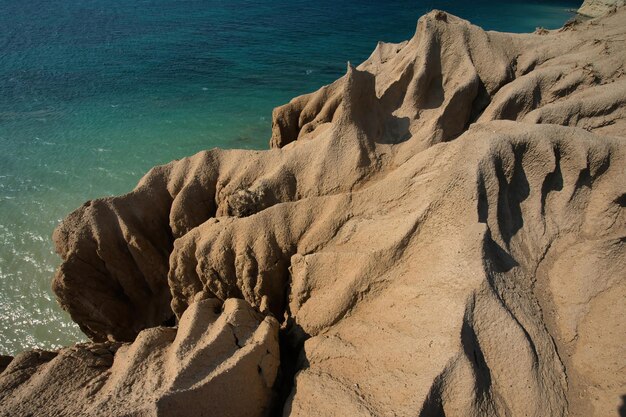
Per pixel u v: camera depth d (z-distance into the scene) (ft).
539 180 36.32
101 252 47.11
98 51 169.07
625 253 32.09
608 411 25.95
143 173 92.12
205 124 113.29
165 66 154.10
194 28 200.44
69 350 32.48
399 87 55.77
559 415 25.63
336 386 27.35
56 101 126.31
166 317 50.19
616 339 28.68
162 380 27.17
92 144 103.30
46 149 101.04
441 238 31.86
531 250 33.68
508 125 38.19
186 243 43.52
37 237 74.33
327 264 36.17
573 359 29.01
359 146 45.52
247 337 31.58
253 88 135.44
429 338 26.58
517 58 59.77
